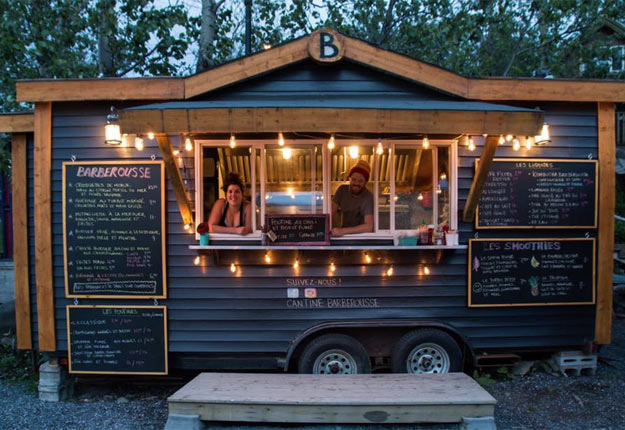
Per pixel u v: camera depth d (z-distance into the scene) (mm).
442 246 4031
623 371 4625
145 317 4230
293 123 3367
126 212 4215
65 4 6750
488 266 4309
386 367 4332
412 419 3211
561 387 4227
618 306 7352
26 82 4086
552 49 8391
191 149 4199
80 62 6758
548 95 4234
